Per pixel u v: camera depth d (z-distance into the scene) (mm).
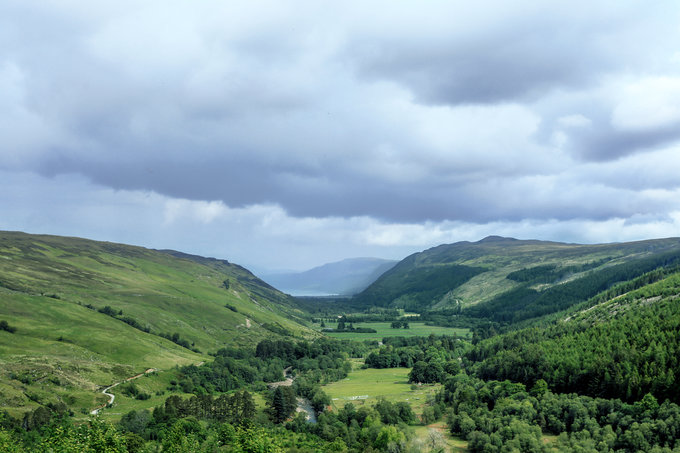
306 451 142375
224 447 140875
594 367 172625
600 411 151125
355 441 158250
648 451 123000
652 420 135750
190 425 159125
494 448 139625
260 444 114812
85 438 104812
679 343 166750
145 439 152000
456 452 146250
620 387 160750
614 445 131000
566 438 139500
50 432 128875
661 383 150250
